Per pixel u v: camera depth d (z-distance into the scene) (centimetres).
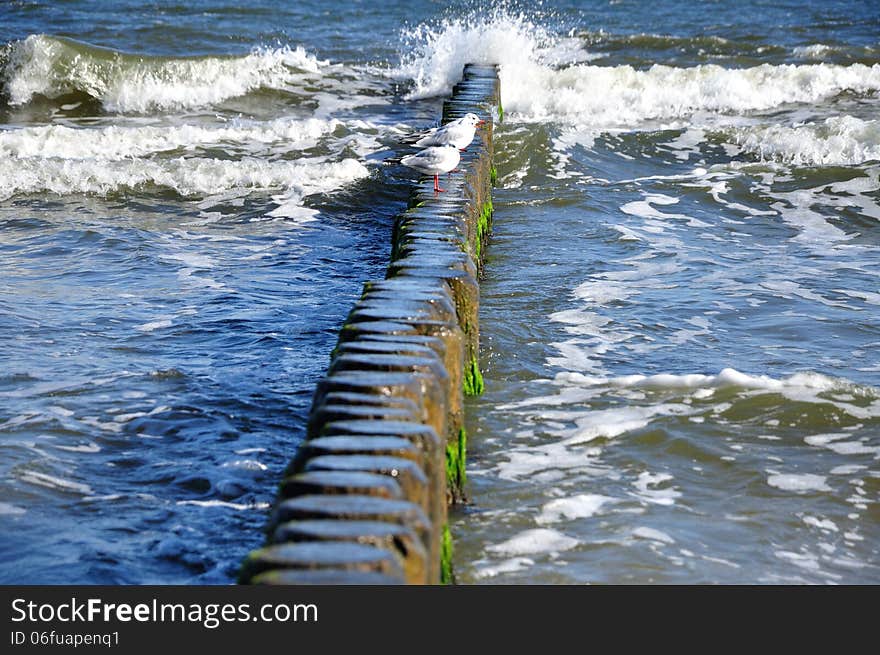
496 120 2141
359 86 2641
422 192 1245
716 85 2425
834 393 929
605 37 3041
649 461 809
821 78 2502
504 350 1053
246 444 852
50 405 910
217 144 2016
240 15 3378
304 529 429
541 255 1416
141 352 1058
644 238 1509
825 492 762
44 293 1240
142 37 3028
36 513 727
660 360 1039
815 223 1620
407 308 746
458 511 724
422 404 597
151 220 1606
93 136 1973
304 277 1357
